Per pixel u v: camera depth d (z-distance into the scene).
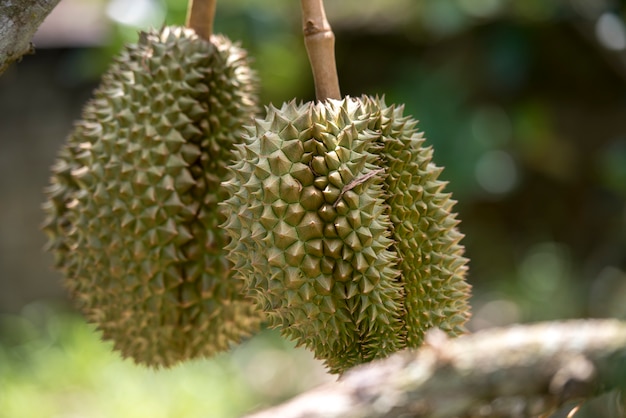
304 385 3.30
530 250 3.99
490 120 3.29
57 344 3.52
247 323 1.50
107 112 1.46
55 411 2.96
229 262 1.46
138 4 2.58
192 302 1.46
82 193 1.46
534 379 1.13
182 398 3.01
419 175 1.38
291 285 1.30
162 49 1.47
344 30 3.76
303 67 3.30
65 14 3.86
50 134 3.87
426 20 2.85
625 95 3.74
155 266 1.44
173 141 1.44
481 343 1.15
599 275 3.33
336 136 1.32
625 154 2.86
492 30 2.99
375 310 1.32
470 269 4.02
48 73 3.82
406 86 3.06
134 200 1.43
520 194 3.95
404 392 1.14
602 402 1.33
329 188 1.31
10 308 3.89
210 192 1.46
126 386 3.05
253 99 1.53
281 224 1.30
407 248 1.36
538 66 3.67
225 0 2.78
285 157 1.31
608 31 2.76
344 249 1.31
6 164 3.85
